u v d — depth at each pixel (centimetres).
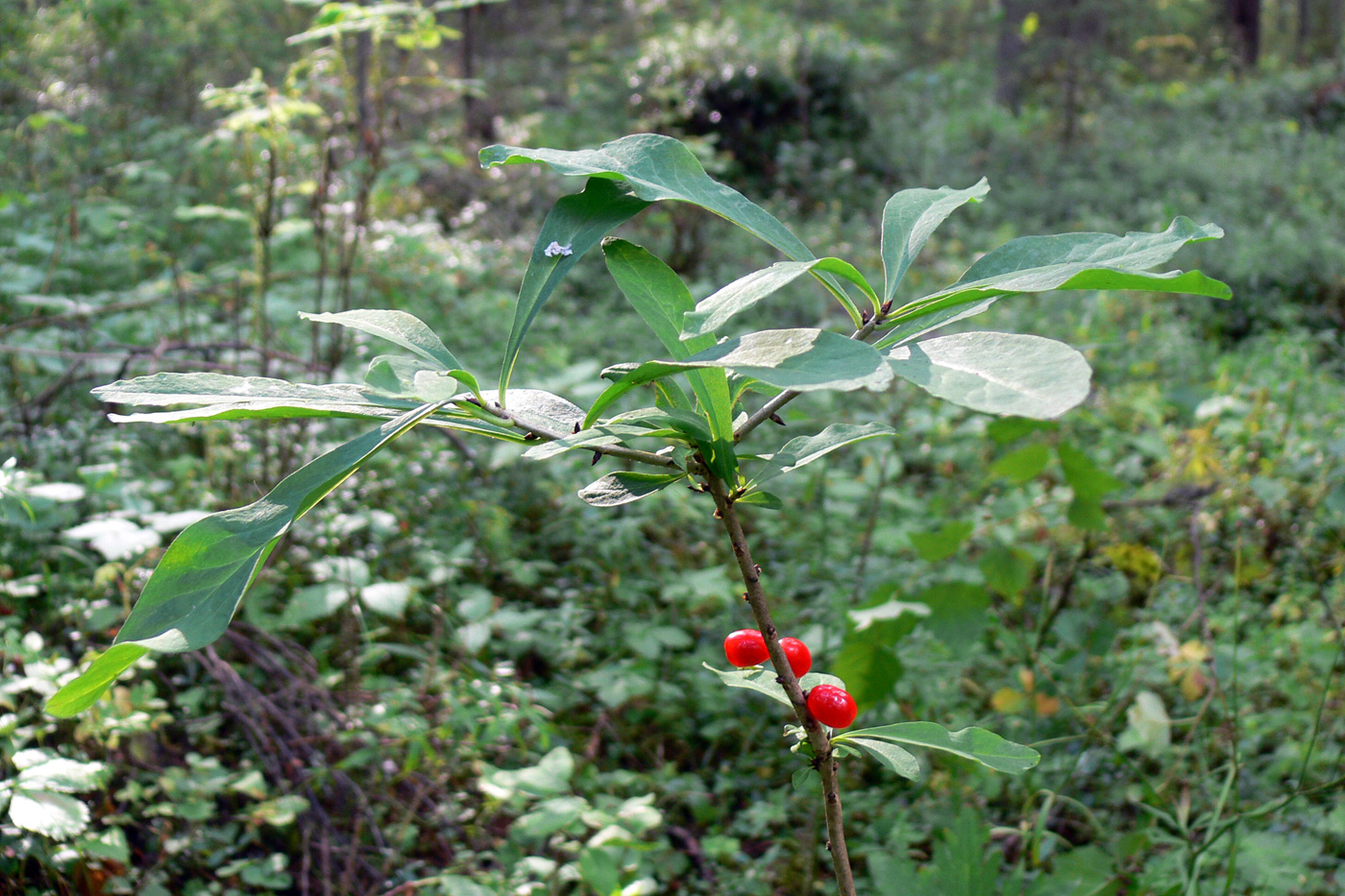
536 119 1088
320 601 317
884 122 1330
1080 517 334
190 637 88
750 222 114
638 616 399
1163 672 342
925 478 515
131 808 282
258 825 283
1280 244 858
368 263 597
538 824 229
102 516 315
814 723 122
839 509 421
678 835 318
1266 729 327
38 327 480
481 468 445
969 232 964
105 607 300
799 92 1189
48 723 266
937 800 311
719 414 111
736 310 92
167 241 648
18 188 665
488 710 294
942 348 91
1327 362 695
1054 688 308
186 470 383
